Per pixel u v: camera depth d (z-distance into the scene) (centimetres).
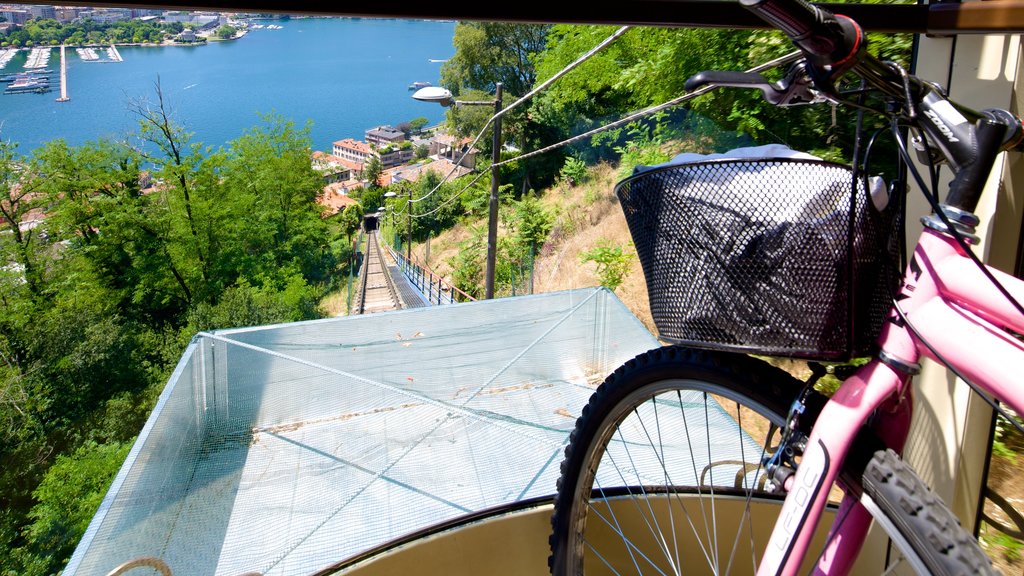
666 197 88
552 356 362
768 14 68
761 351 84
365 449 284
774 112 518
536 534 195
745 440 254
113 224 2872
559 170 1931
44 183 2811
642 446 253
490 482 255
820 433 84
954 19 134
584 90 1391
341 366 348
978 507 158
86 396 2466
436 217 3247
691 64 714
